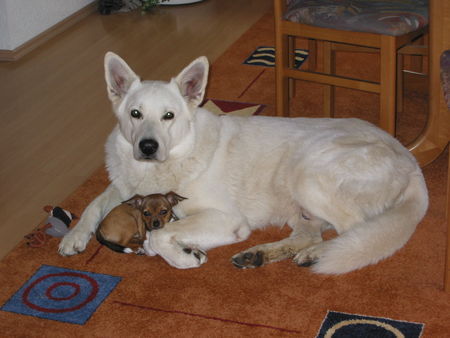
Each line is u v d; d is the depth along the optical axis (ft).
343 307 7.55
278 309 7.57
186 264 8.04
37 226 9.07
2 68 13.28
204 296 7.77
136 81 8.19
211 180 8.33
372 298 7.64
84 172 10.10
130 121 8.09
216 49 13.53
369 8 9.37
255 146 8.51
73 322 7.57
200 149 8.30
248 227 8.42
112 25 15.15
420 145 9.44
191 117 8.26
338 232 8.19
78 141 10.82
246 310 7.57
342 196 8.07
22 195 9.68
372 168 8.02
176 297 7.77
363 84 9.48
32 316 7.67
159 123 7.98
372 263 7.80
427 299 7.60
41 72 13.03
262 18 15.03
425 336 7.20
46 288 8.00
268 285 7.86
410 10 9.21
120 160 8.50
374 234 7.73
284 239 8.24
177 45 13.82
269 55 13.09
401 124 10.68
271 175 8.51
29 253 8.52
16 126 11.29
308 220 8.49
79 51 13.79
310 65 11.90
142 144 7.89
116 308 7.70
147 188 8.41
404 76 11.32
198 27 14.71
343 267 7.66
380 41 9.11
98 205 8.74
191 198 8.30
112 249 8.26
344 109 11.15
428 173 9.55
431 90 9.20
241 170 8.46
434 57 8.99
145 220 8.05
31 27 13.92
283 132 8.57
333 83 9.75
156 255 8.36
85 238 8.45
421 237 8.43
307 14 9.52
